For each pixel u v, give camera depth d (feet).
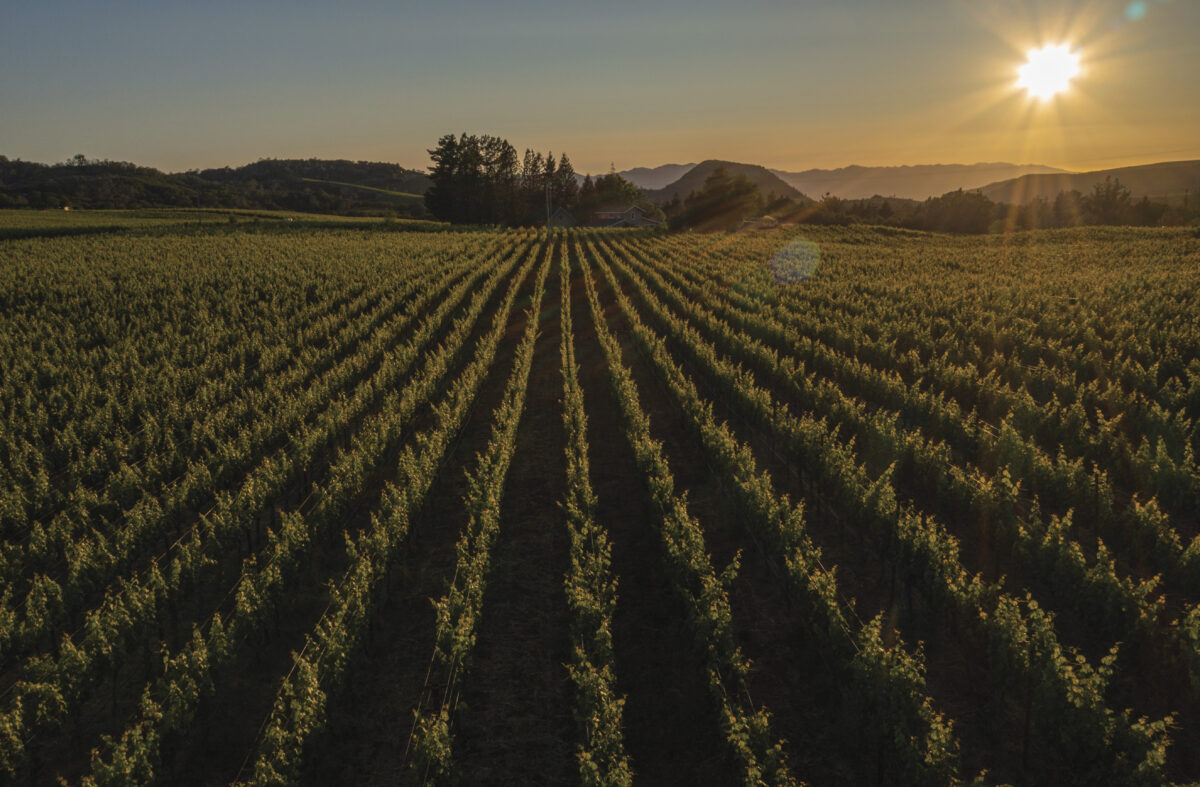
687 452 66.23
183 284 145.59
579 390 76.74
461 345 101.65
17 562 42.73
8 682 37.76
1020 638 30.66
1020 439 54.85
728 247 245.65
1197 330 84.64
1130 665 34.73
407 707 35.06
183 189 556.51
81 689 32.73
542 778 30.86
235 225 289.74
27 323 110.01
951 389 74.28
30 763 31.19
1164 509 47.26
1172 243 201.57
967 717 32.65
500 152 457.68
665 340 108.27
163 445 65.26
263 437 62.39
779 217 457.27
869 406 75.77
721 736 31.12
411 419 71.56
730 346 95.91
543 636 39.93
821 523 51.78
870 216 457.27
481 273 177.78
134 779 27.71
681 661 37.17
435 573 46.68
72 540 46.19
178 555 40.96
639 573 45.60
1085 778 27.22
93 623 33.71
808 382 73.41
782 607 41.42
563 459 65.21
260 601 37.60
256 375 85.40
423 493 51.21
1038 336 97.40
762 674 36.01
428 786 27.35
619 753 27.86
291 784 27.84
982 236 276.41
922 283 145.69
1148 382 69.15
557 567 46.73
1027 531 41.78
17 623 39.96
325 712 31.81
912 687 28.81
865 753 30.53
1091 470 54.24
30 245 203.41
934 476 49.62
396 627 41.22
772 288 143.23
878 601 41.73
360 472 53.98
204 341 100.94
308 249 208.03
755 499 45.68
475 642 36.01
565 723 33.86
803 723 32.89
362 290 148.25
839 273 170.40
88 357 91.04
